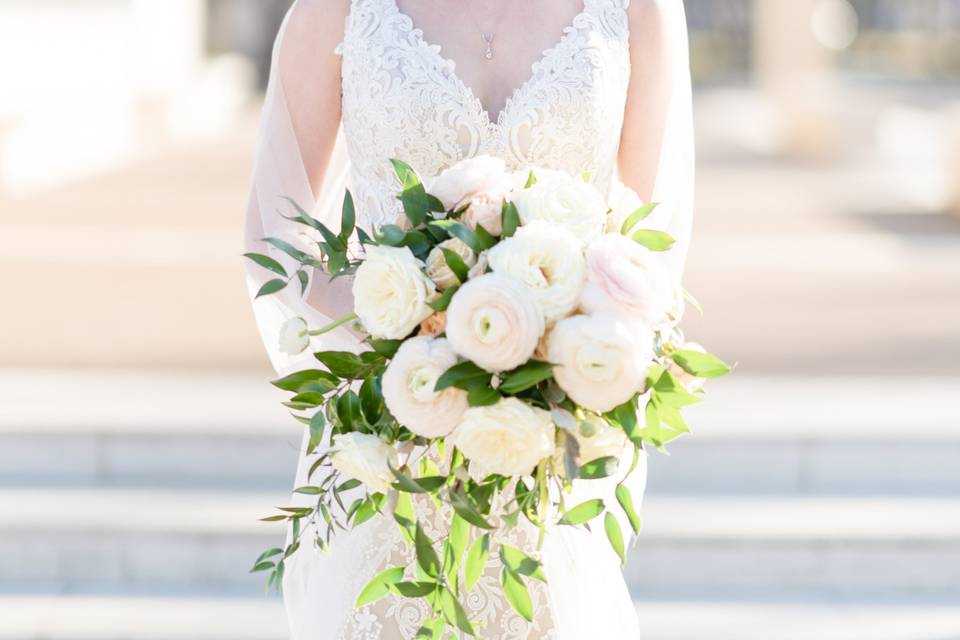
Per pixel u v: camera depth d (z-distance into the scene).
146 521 5.75
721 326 7.98
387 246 2.20
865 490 6.09
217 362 7.07
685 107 2.83
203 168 17.25
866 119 22.52
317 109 2.78
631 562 5.73
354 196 2.81
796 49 20.47
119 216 12.45
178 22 27.33
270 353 2.81
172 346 7.40
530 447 2.05
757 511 5.85
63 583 5.76
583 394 2.07
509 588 2.24
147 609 5.48
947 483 6.11
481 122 2.65
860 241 11.29
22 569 5.78
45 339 7.54
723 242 11.27
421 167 2.67
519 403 2.06
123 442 6.14
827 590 5.75
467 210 2.19
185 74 28.06
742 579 5.75
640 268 2.12
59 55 18.28
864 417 6.14
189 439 6.14
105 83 20.95
